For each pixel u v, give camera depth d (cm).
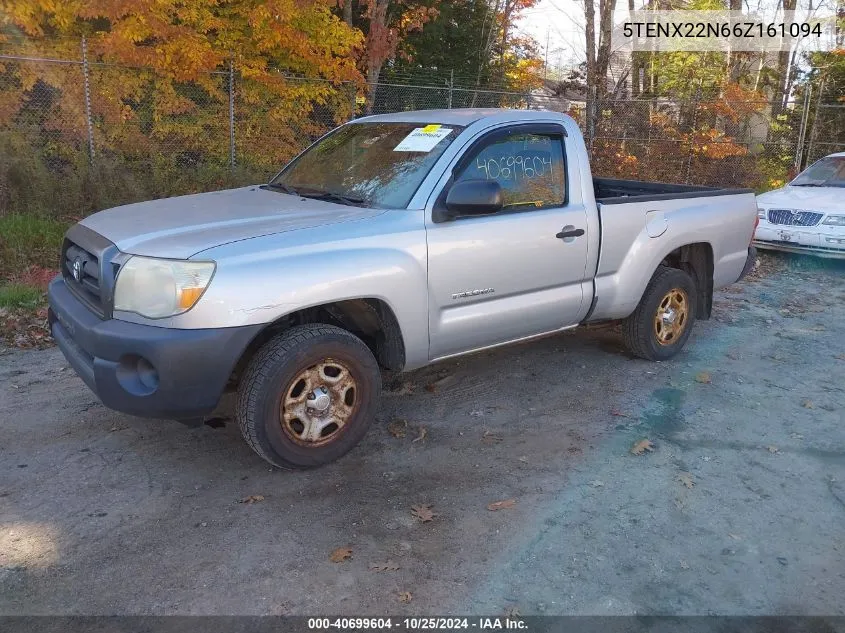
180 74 1155
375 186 431
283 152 1291
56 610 275
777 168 1914
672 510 359
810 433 453
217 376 338
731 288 860
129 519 336
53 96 1117
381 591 292
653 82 2209
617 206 506
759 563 320
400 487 373
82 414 443
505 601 289
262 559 310
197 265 333
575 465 402
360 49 1430
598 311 510
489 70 2016
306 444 374
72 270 397
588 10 1666
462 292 422
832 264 1009
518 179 454
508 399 492
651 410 480
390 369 418
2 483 362
